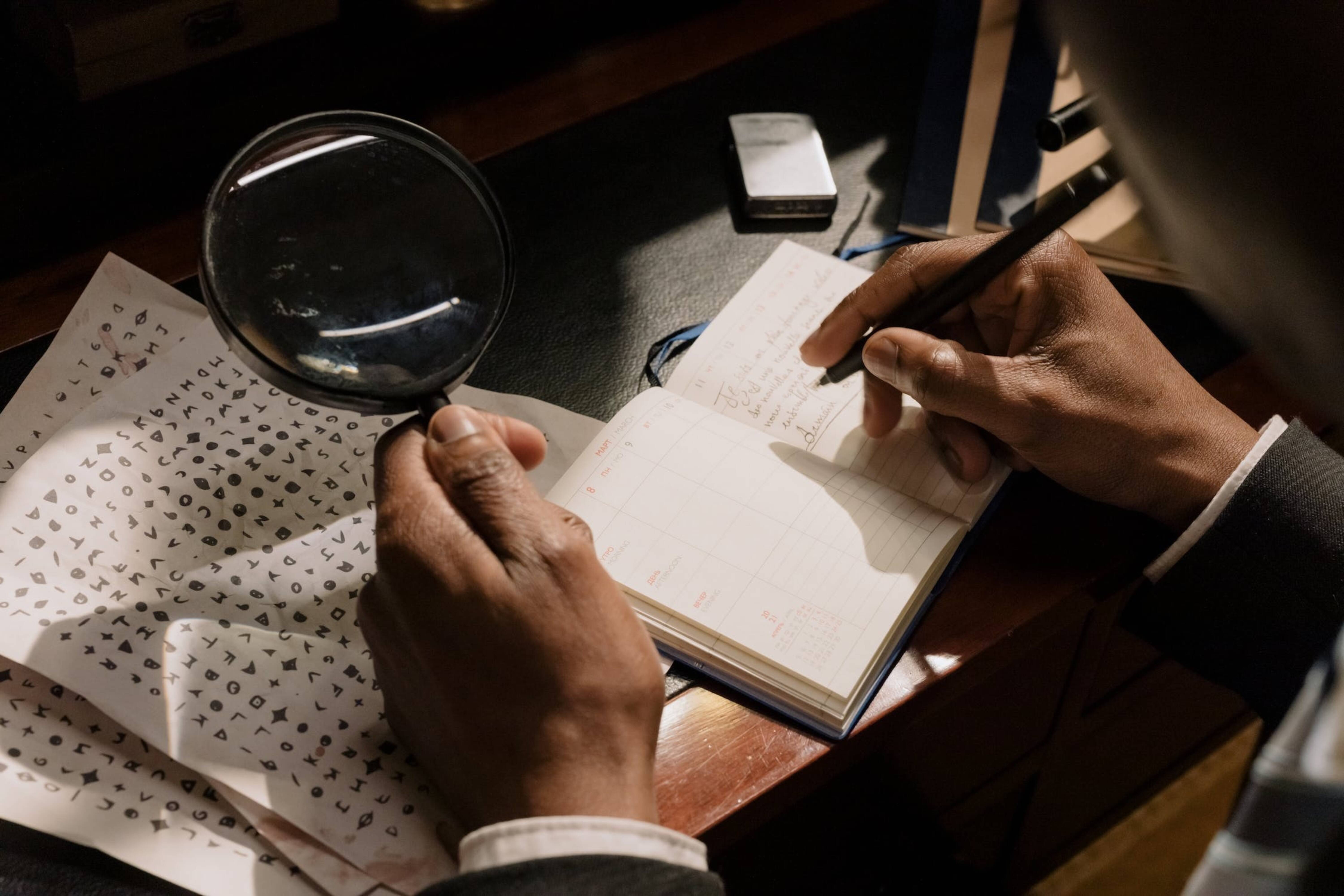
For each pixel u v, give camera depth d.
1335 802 0.27
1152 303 0.90
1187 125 0.15
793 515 0.71
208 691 0.60
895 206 0.98
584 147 0.99
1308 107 0.14
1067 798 1.27
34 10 0.82
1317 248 0.15
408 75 0.97
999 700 0.97
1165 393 0.72
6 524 0.64
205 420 0.72
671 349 0.86
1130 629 0.80
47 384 0.73
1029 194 0.96
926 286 0.75
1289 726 0.28
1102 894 1.47
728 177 0.99
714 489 0.72
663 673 0.63
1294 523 0.69
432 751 0.57
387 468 0.54
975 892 1.18
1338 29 0.13
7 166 0.81
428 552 0.51
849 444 0.78
